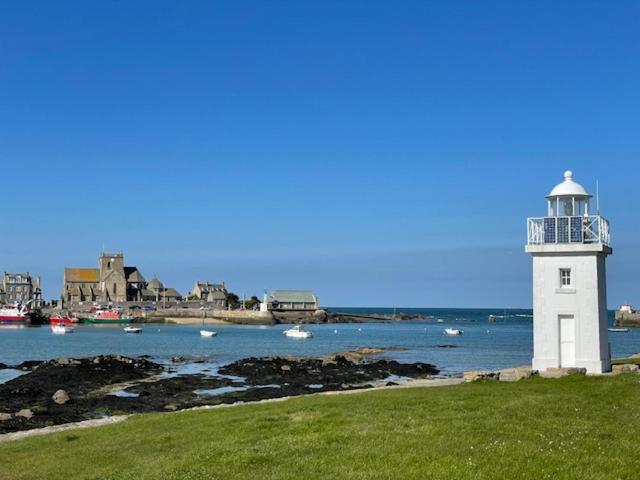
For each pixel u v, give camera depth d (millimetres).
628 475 13664
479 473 13781
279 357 76812
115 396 46062
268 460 16281
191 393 47875
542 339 34188
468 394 25438
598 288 33500
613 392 24625
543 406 21469
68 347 108375
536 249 34219
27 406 40656
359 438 17656
